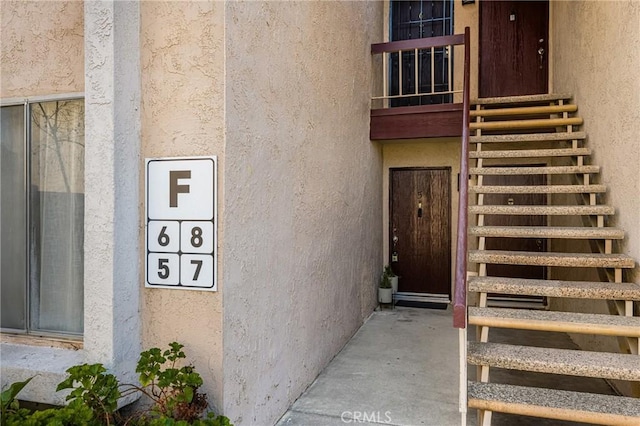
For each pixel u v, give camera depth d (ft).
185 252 7.03
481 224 12.91
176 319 7.09
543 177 19.63
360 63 16.58
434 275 20.99
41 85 8.14
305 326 10.77
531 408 7.33
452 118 17.51
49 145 8.21
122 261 6.88
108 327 6.70
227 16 6.99
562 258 10.21
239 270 7.39
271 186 8.77
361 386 10.88
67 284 8.13
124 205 6.93
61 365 6.90
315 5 11.50
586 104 14.43
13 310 8.41
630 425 6.94
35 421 5.49
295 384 10.05
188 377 6.21
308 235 11.03
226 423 6.09
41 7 8.10
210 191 6.92
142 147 7.30
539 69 20.70
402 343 14.60
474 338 15.24
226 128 6.96
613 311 10.03
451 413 9.34
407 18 21.91
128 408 7.05
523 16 20.92
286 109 9.55
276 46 8.99
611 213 11.47
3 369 6.91
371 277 18.65
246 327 7.66
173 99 7.15
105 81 6.75
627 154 10.73
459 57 21.45
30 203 8.30
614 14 11.73
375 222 19.52
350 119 15.17
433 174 21.02
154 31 7.24
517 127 15.76
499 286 9.68
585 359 7.92
